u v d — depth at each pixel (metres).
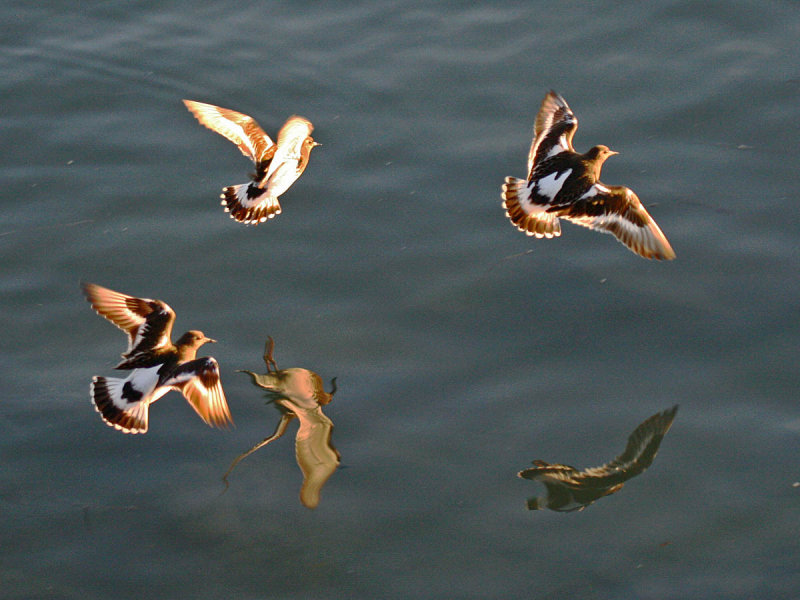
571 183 13.73
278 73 22.61
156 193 20.05
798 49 21.75
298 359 16.58
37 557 14.07
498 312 17.19
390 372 16.33
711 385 15.91
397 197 19.36
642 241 13.31
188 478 15.02
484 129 20.61
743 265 17.64
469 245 18.36
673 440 15.20
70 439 15.62
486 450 15.18
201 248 18.70
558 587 13.42
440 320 17.09
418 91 21.72
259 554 14.01
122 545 14.23
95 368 16.69
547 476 14.79
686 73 21.44
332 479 14.87
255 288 17.81
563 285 17.59
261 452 15.29
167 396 16.48
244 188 14.84
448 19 23.80
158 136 21.61
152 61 23.45
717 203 18.62
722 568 13.54
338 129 20.89
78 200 19.95
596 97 21.03
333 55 23.03
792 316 16.78
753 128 20.08
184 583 13.73
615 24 22.94
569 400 15.82
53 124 22.05
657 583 13.39
